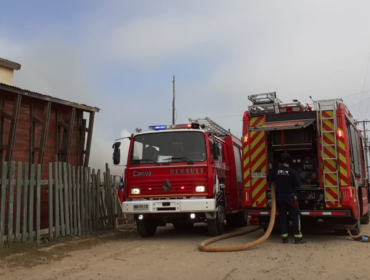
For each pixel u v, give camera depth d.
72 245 7.97
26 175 7.77
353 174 8.64
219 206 9.57
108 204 11.30
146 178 9.12
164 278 5.31
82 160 11.21
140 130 9.77
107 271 5.75
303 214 8.44
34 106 9.56
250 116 9.28
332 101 8.40
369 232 9.91
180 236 9.89
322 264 6.02
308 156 9.40
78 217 9.50
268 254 6.89
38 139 9.64
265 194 8.95
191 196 8.85
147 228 9.64
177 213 9.14
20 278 5.35
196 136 9.20
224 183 10.58
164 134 9.39
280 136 9.01
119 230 11.20
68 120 10.73
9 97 8.81
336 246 7.69
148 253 7.26
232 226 12.45
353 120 9.89
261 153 9.10
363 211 9.91
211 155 9.27
